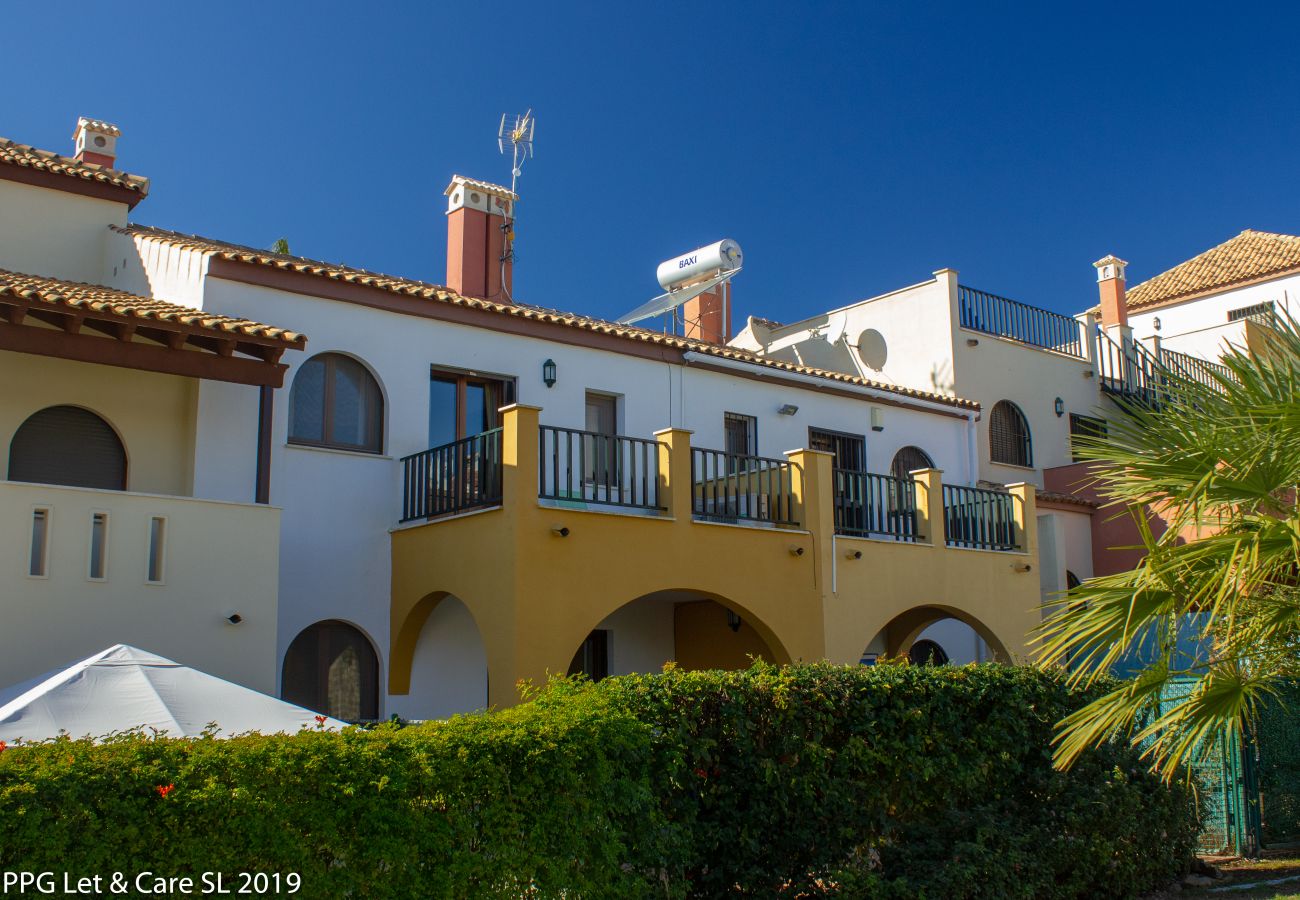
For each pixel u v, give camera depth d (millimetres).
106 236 15562
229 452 12742
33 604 9953
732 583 13727
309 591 12984
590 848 6844
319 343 13562
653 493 16188
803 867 8312
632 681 7887
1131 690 7566
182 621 10750
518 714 7172
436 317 14547
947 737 9352
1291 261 30609
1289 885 10438
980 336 21953
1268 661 7383
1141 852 10250
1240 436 7047
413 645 13516
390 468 13875
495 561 11984
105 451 12461
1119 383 24406
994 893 8719
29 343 10641
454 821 6230
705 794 7906
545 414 15352
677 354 16859
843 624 14828
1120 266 26016
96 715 7434
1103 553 21547
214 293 12891
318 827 5699
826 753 8445
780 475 14945
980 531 17266
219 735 7617
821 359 23922
